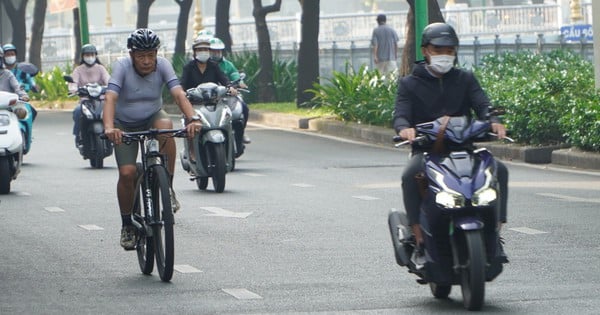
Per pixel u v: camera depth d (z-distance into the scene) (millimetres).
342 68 82750
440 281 19141
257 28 76500
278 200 34188
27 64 51000
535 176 39469
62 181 40781
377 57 78000
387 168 42875
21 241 27719
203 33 39906
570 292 20438
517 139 45531
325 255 24938
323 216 30719
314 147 52406
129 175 22922
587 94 45625
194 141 36719
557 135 44812
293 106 71125
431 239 19062
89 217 31594
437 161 18984
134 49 22797
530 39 95562
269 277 22594
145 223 22703
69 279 22828
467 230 18516
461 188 18531
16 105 40875
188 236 27875
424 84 19922
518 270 22719
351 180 39094
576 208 30953
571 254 24375
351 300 20297
